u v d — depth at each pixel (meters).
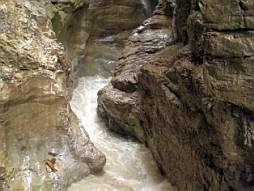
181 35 5.65
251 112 3.20
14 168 4.50
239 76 2.87
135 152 6.33
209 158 4.04
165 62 5.30
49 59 5.17
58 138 5.11
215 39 2.92
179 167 4.95
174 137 4.91
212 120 3.67
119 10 9.54
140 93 6.05
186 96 4.30
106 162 5.90
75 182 5.18
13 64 4.66
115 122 6.98
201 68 4.06
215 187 3.98
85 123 7.36
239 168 3.56
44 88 4.91
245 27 2.78
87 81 9.17
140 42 7.75
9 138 4.55
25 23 5.10
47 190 4.69
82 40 8.86
